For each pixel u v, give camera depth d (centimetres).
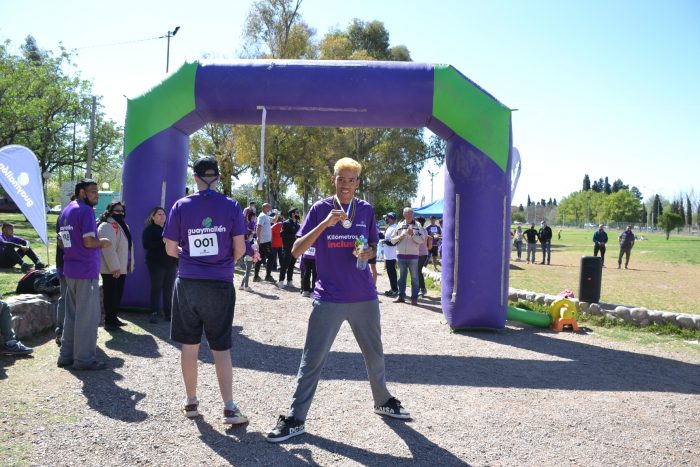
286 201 5144
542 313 870
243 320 848
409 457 370
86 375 524
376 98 766
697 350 722
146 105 804
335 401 480
